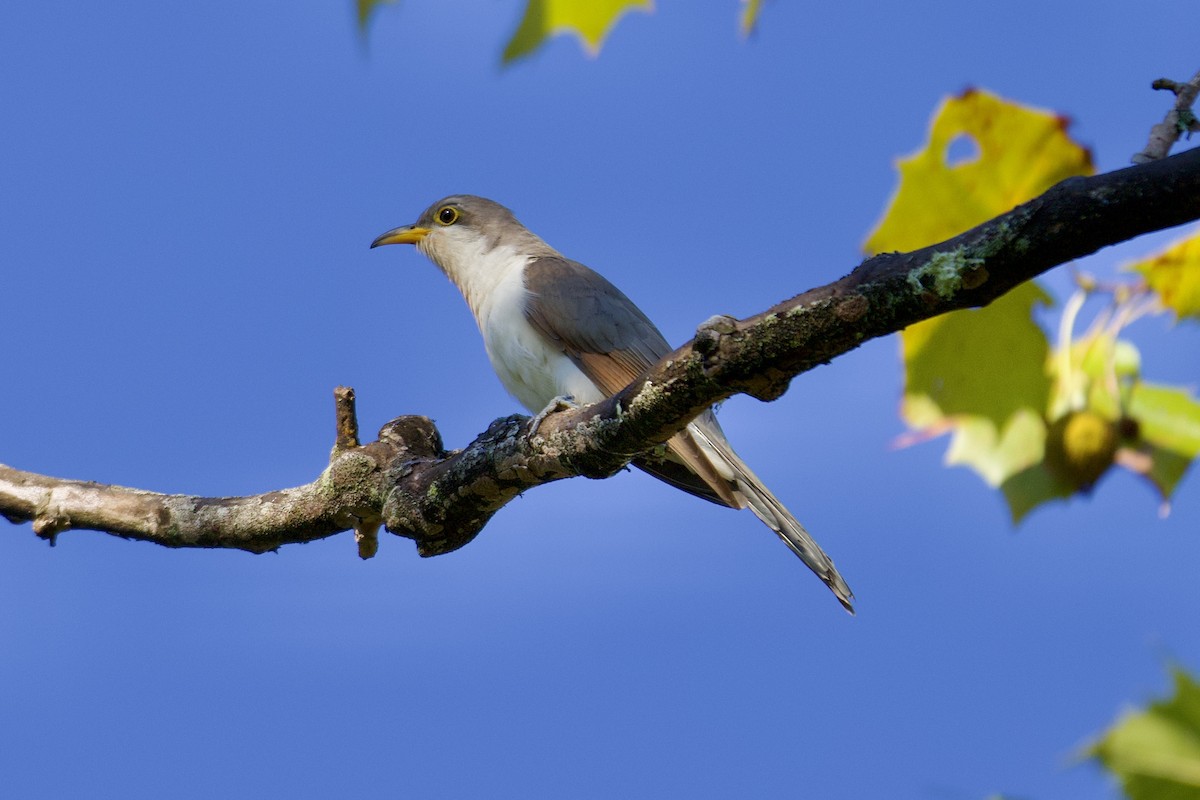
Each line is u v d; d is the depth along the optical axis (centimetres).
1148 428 512
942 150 509
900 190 517
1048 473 518
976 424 527
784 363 567
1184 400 512
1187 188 421
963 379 529
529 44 449
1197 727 357
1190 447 508
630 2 443
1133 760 360
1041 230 453
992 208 512
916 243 523
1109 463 514
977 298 488
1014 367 524
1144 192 428
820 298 535
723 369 593
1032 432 521
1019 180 505
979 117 502
